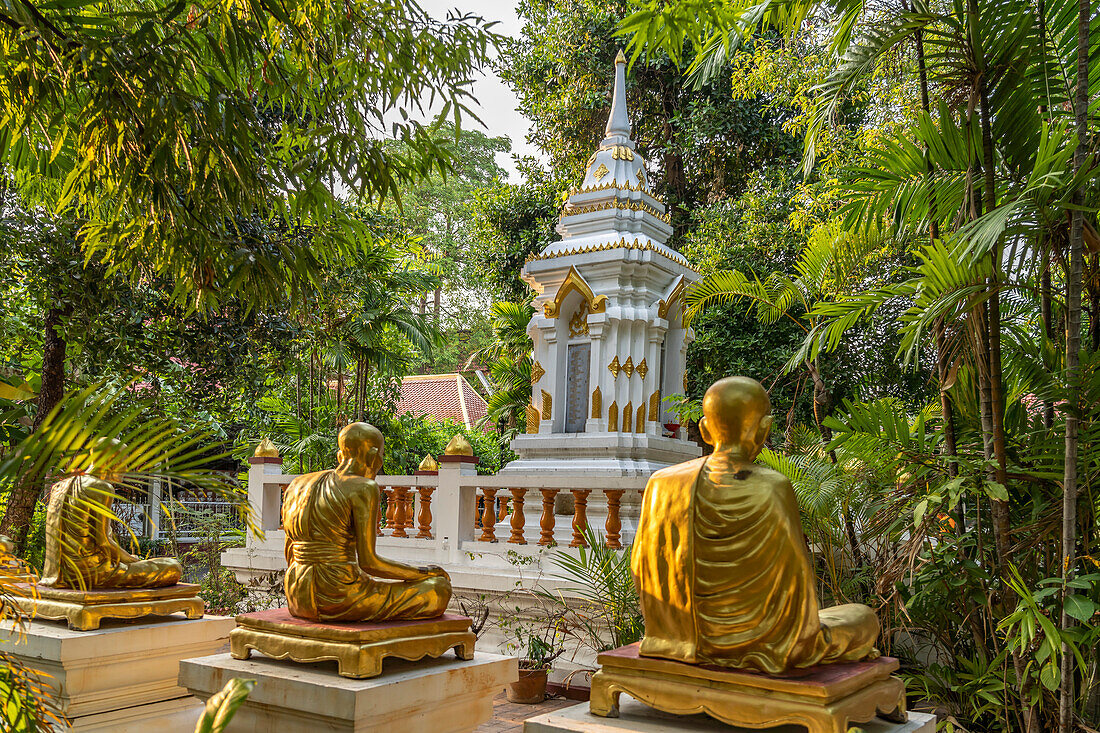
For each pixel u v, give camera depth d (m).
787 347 13.52
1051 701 5.07
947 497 5.41
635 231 9.67
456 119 5.11
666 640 3.13
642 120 17.19
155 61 4.14
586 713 3.24
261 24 4.75
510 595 7.33
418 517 8.68
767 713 2.86
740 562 2.99
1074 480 4.64
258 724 3.98
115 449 3.00
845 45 5.75
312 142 4.93
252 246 5.50
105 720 4.75
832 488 5.96
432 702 4.03
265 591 9.18
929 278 5.03
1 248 8.45
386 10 5.02
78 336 9.30
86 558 4.89
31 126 5.25
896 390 13.29
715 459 3.17
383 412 16.11
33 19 3.99
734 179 16.88
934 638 6.20
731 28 5.69
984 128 5.13
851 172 5.64
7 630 4.80
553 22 16.80
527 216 17.05
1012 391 5.82
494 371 16.03
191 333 9.77
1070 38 5.39
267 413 13.61
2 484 3.05
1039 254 5.36
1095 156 4.86
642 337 9.27
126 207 5.46
